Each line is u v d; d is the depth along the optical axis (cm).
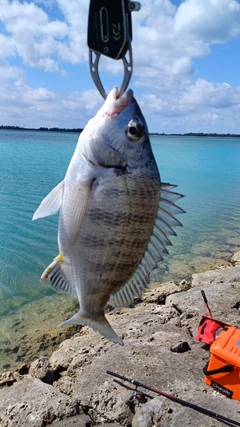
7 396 68
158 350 76
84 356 77
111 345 79
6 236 180
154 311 98
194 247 183
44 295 125
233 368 61
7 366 90
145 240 34
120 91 32
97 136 33
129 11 29
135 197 33
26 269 145
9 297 123
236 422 55
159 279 142
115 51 30
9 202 247
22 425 62
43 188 298
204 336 76
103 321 36
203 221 238
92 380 69
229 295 101
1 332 103
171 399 61
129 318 95
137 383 64
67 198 34
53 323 108
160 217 34
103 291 35
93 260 34
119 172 32
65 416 63
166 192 34
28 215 218
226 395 62
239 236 205
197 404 60
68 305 118
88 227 33
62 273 36
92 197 33
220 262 162
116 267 34
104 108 33
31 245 170
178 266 156
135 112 32
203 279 129
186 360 73
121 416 62
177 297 103
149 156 33
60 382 74
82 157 33
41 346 97
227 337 64
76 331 103
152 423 58
